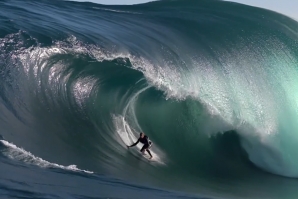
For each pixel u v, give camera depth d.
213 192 48.72
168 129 61.50
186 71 66.19
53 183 35.12
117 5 93.38
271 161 65.06
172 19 84.88
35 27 63.94
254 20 86.12
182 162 57.91
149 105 61.12
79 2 91.69
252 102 69.00
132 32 74.50
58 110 52.06
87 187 36.16
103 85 58.22
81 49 59.94
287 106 71.50
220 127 65.00
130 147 54.19
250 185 56.22
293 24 87.19
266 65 74.75
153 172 50.28
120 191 37.16
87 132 51.62
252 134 66.69
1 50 54.50
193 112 64.00
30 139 44.56
